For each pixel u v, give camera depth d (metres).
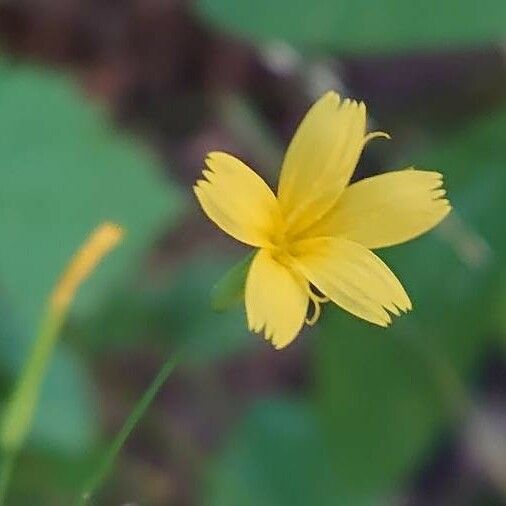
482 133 0.17
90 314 0.18
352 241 0.13
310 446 0.18
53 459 0.18
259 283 0.12
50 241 0.17
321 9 0.16
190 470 0.22
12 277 0.17
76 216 0.18
